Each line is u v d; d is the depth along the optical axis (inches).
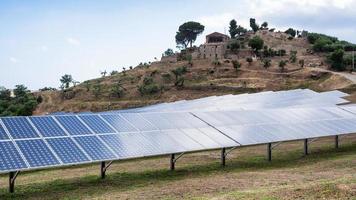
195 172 960.3
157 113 1075.3
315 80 5231.3
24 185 850.1
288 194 629.6
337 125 1311.5
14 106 4830.2
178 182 845.2
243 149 1332.4
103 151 813.9
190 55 7249.0
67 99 6333.7
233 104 2186.3
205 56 7308.1
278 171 957.2
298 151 1274.6
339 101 2279.8
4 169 680.4
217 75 5969.5
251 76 5753.0
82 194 762.8
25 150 748.6
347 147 1349.7
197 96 5506.9
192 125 1047.6
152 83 6117.1
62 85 7022.6
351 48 7219.5
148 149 863.7
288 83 5315.0
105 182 863.7
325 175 874.8
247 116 1221.1
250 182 819.4
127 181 871.7
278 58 6766.7
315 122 1295.5
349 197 595.2
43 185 846.5
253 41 7180.1
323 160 1105.4
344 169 945.5
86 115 957.2
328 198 596.4
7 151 729.6
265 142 1040.2
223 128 1074.7
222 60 6461.6
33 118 868.0
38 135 810.8
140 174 940.6
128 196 730.8
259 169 1000.2
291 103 2154.3
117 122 962.1
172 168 989.2
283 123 1221.7
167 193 743.7
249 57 6732.3
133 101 5718.5
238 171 971.9
